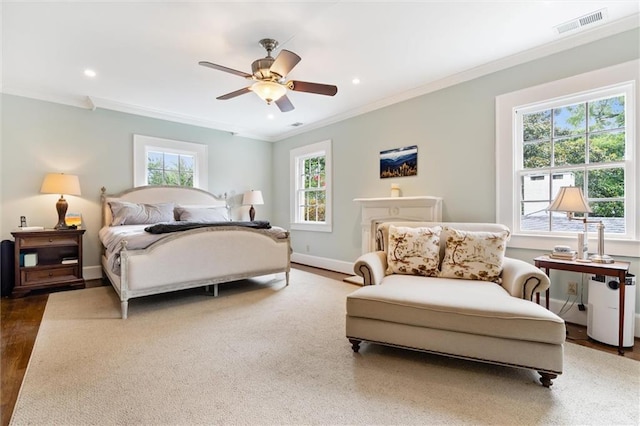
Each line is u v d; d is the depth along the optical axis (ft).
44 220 12.57
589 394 5.20
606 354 6.75
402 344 6.22
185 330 7.93
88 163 13.52
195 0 6.81
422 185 12.11
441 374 5.86
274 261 12.10
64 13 7.25
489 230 8.55
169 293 11.47
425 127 11.98
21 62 9.78
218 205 16.92
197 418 4.58
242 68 10.25
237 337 7.52
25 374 5.74
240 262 11.15
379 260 8.38
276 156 19.94
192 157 16.79
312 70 10.48
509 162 9.75
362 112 14.32
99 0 6.79
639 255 7.59
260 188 19.62
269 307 9.82
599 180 8.39
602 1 6.94
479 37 8.45
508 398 5.09
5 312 9.27
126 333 7.72
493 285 7.08
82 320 8.60
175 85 11.66
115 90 12.17
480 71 10.28
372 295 6.51
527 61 9.32
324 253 16.60
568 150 8.88
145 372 5.86
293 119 16.25
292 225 18.75
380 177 13.67
